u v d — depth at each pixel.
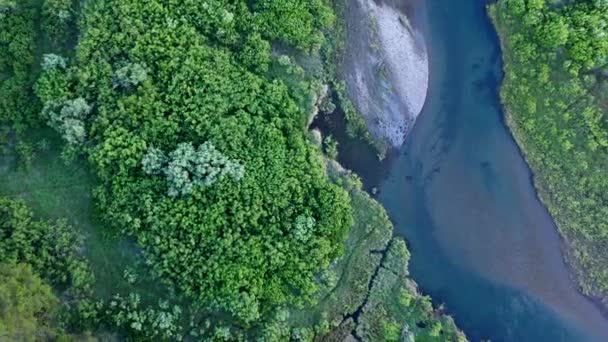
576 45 51.50
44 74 48.28
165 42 50.06
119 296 46.94
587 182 53.16
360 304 52.00
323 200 50.72
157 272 47.25
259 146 50.41
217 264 47.62
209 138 49.03
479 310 53.72
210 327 48.09
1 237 45.72
